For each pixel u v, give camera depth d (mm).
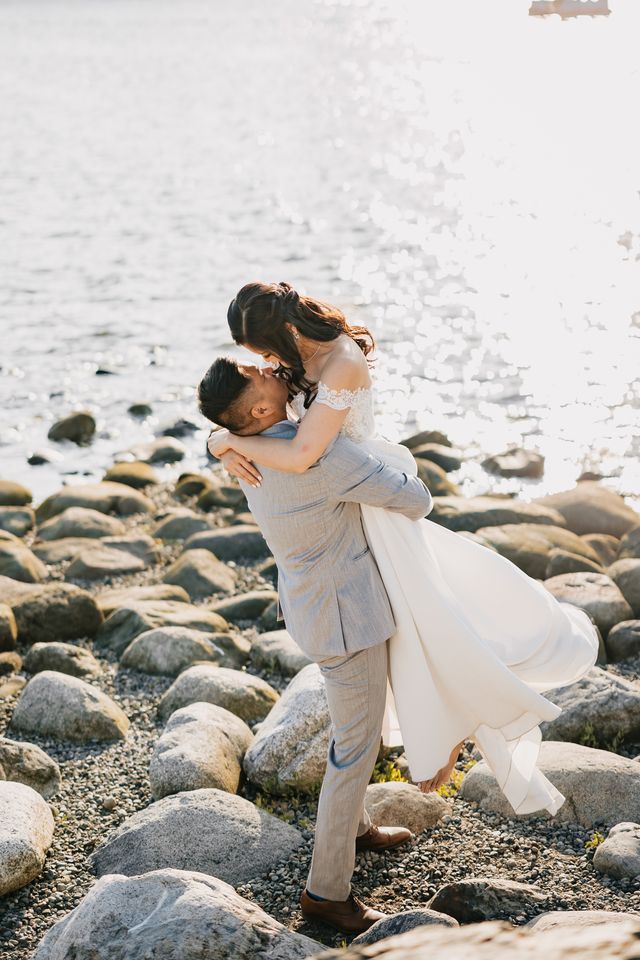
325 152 26469
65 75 48906
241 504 8008
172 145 28250
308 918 3420
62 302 14484
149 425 10227
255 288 3152
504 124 29297
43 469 9305
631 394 9953
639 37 37750
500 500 7176
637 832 3602
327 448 3102
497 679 3234
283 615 3387
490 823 3891
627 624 5273
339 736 3316
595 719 4324
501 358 11219
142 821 3824
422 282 14391
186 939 2926
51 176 24219
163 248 17234
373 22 80188
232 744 4352
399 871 3639
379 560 3250
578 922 2949
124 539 7230
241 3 125438
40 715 4781
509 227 17453
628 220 17359
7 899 3639
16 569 6645
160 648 5395
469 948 1718
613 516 7008
